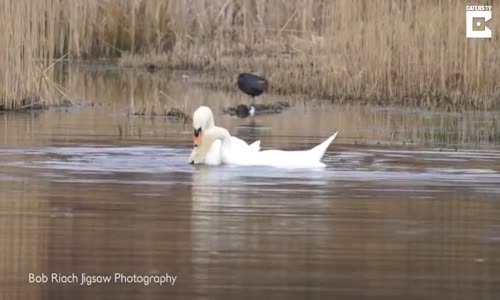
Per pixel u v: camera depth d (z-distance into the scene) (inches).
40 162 632.4
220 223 470.6
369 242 440.8
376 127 861.2
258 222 474.0
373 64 1066.1
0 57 927.7
